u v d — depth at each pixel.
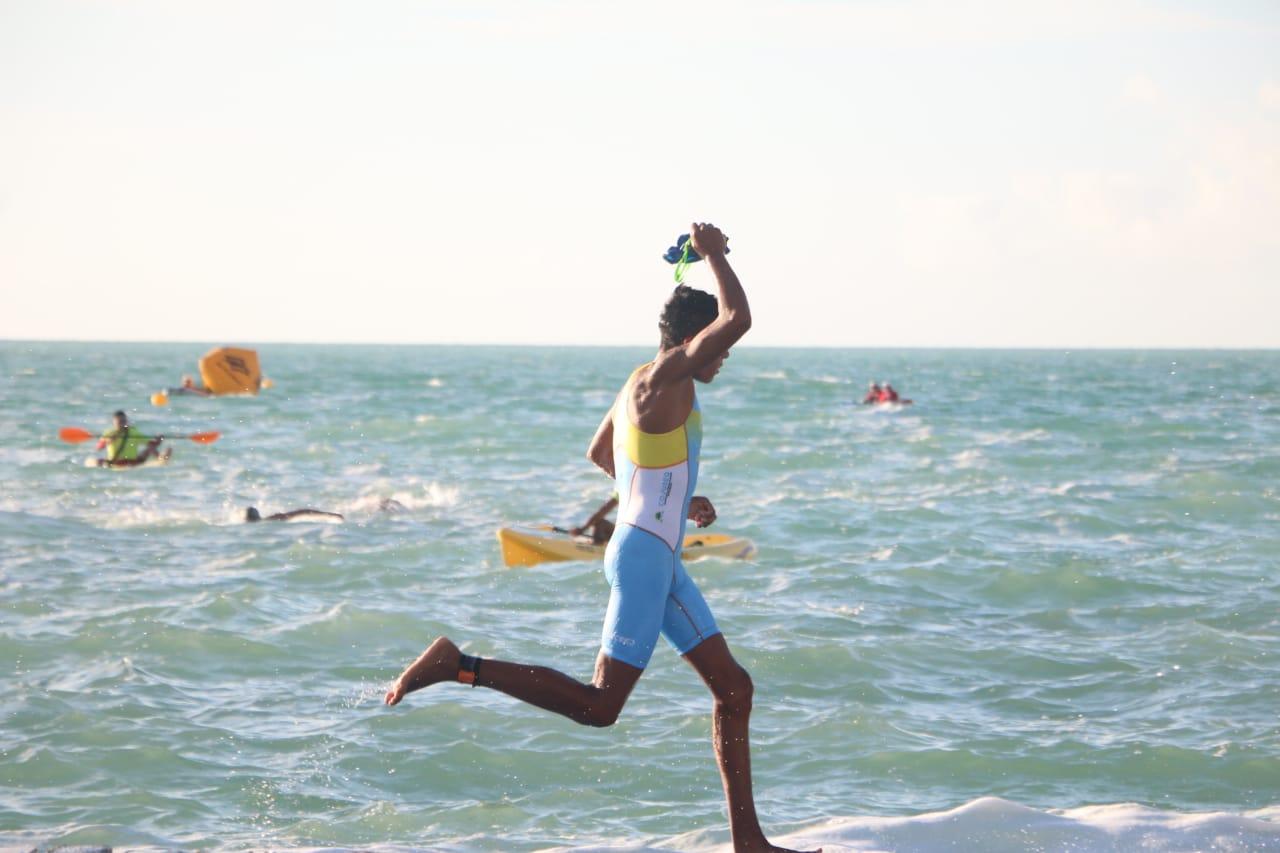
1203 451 64.06
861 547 34.00
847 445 68.06
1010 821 10.42
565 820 14.11
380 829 13.75
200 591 27.31
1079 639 23.02
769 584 28.47
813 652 21.59
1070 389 155.38
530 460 60.44
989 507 42.34
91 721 17.38
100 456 61.03
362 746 16.64
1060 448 66.25
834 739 17.12
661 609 9.42
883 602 26.44
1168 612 25.28
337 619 23.84
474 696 18.88
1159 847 9.80
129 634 22.36
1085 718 18.19
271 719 17.83
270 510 41.94
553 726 17.41
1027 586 28.05
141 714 17.81
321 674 20.36
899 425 85.88
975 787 15.38
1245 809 14.45
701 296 9.58
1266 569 29.98
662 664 20.38
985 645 22.53
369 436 74.44
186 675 20.11
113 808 14.28
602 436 10.08
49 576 28.78
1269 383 176.88
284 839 13.34
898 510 41.31
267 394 131.38
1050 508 41.94
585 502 44.41
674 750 16.48
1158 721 17.91
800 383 179.62
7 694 18.52
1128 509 41.75
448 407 107.44
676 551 9.58
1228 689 19.42
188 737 16.89
